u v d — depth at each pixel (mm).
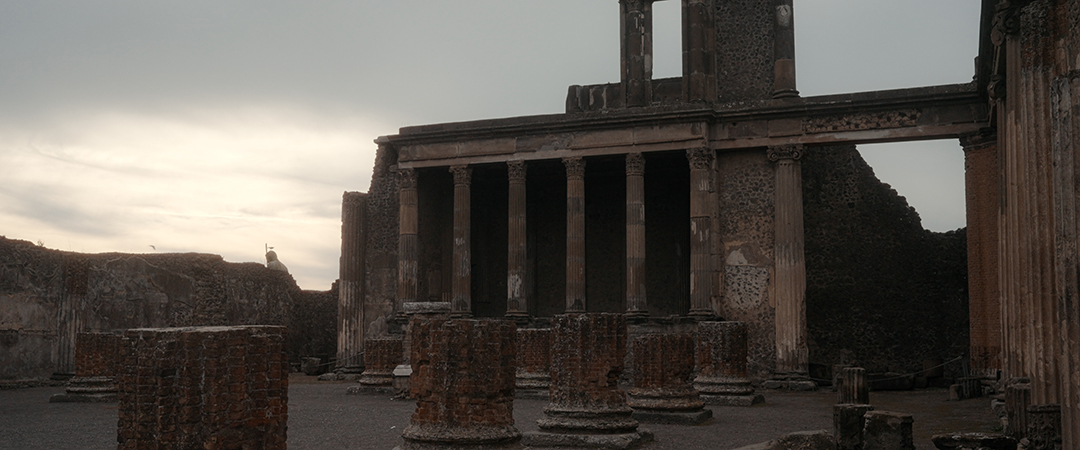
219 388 8211
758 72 33094
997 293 26984
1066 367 8602
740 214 31172
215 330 8336
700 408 17219
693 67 32406
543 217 39781
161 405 8031
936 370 33094
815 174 35625
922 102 29047
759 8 33500
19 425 16328
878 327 34156
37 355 29031
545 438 13789
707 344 21891
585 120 32406
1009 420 12242
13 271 28250
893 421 12398
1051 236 11727
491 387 11445
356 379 33406
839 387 18578
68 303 30172
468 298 33906
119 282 31859
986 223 27672
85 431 15375
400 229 34938
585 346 14320
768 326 30312
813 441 12312
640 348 17344
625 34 34531
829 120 30250
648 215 37844
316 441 14031
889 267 34344
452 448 11117
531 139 33531
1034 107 11758
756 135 31078
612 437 13547
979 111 28328
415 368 11648
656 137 31719
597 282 38312
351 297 35562
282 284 39719
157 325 32719
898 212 34562
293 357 40062
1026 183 12266
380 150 36469
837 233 35062
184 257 33875
